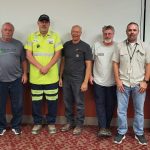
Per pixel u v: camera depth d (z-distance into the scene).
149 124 4.17
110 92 3.82
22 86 3.90
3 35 3.67
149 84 4.02
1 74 3.70
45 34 3.76
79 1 3.89
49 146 3.51
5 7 3.96
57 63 3.88
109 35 3.67
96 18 3.91
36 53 3.75
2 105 3.81
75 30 3.68
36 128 3.92
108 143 3.61
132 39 3.44
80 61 3.80
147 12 3.83
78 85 3.84
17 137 3.78
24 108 4.27
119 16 3.88
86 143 3.60
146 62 3.48
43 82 3.79
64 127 3.99
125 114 3.62
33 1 3.93
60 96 4.20
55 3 3.91
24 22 3.99
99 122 3.85
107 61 3.74
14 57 3.70
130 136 3.82
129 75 3.50
